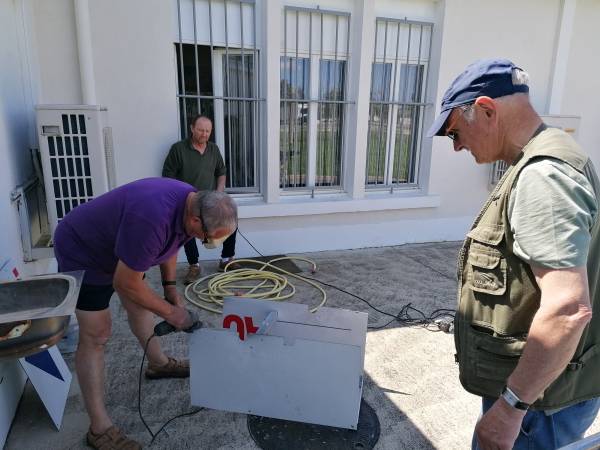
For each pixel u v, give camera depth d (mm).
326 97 4445
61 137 2695
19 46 2998
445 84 4633
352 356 1801
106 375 2414
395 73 4605
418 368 2588
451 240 5188
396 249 4836
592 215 929
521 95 1093
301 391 1898
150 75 3697
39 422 2049
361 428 2074
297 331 1996
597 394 1167
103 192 2805
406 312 3311
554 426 1162
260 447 1935
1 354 1390
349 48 4363
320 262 4352
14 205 2566
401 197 4805
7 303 1574
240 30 3996
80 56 3412
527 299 1071
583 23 4914
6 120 2555
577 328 867
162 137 3836
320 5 4160
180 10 3785
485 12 4570
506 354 1133
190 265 3795
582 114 5258
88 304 1764
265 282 3787
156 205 1563
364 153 4535
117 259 1746
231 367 1918
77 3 3320
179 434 2000
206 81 4004
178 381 2381
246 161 4340
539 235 911
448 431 2086
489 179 5109
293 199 4488
